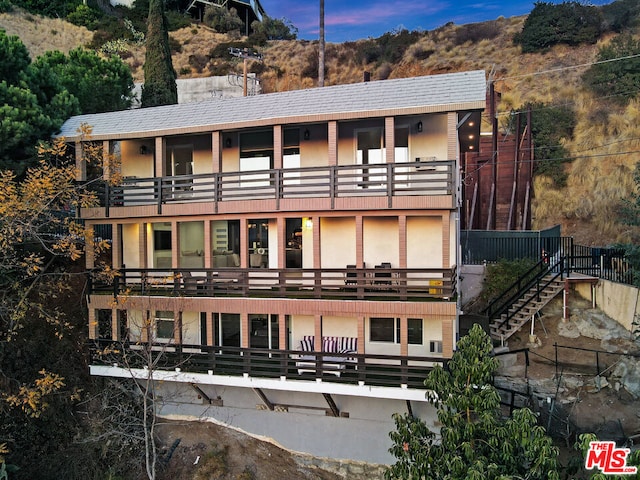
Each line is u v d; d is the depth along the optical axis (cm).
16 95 1475
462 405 805
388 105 1249
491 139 2505
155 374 1379
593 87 2975
